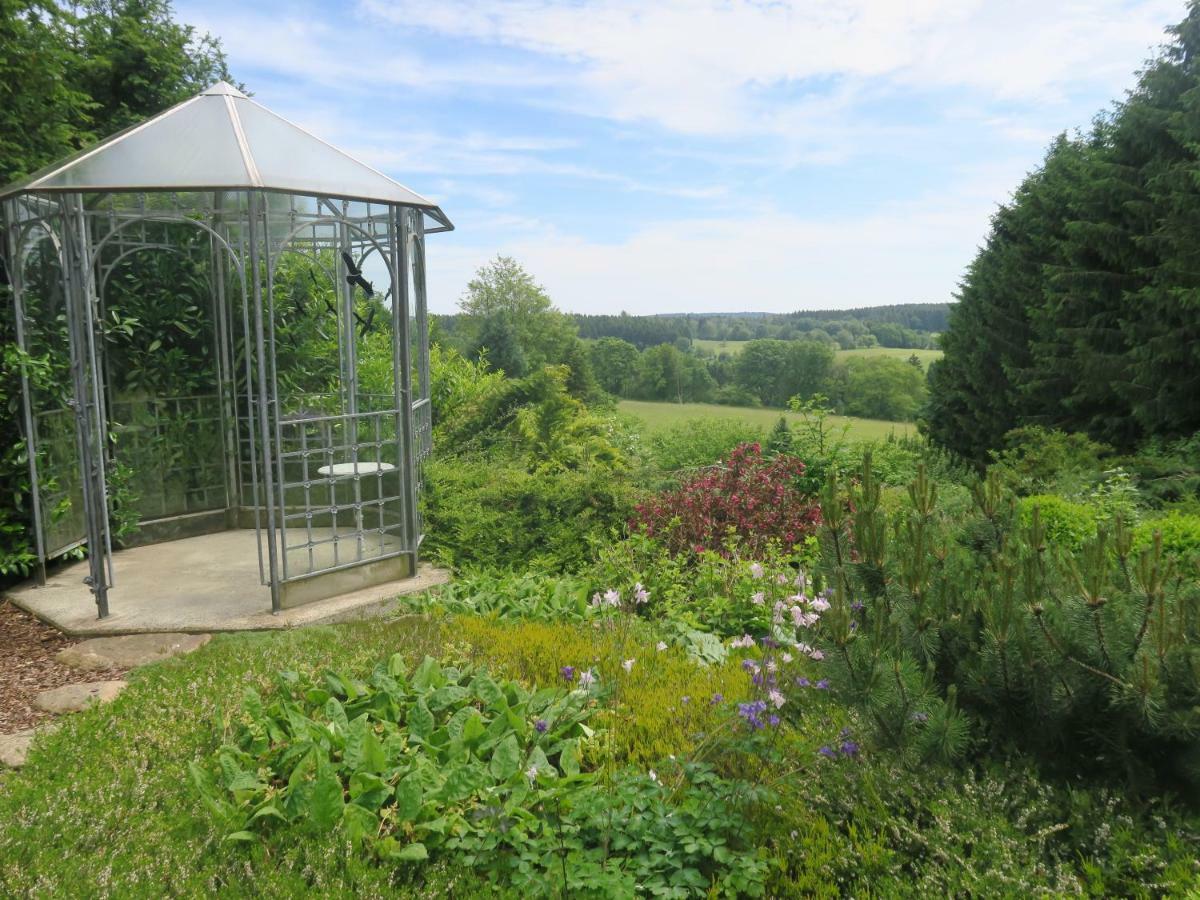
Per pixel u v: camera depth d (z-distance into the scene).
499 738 3.64
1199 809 2.94
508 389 10.32
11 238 5.97
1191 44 12.98
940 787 3.18
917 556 3.30
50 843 2.84
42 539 6.54
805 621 3.81
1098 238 12.73
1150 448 11.00
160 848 2.80
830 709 3.67
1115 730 3.00
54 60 7.79
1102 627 2.95
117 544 7.79
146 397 7.95
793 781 3.36
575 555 7.16
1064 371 13.10
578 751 3.74
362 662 4.50
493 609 5.86
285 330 8.05
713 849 2.94
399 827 3.12
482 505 7.64
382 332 7.62
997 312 15.62
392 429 6.68
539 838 3.09
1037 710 3.08
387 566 6.66
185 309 8.09
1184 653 2.83
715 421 16.12
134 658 5.18
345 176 6.18
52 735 3.75
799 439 11.19
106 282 7.54
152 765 3.52
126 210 6.08
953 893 2.75
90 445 5.77
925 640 3.28
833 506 3.64
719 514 7.56
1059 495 8.94
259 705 3.77
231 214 6.64
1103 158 13.49
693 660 4.98
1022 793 3.06
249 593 6.37
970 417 16.20
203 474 8.45
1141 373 11.55
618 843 3.00
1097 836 2.81
